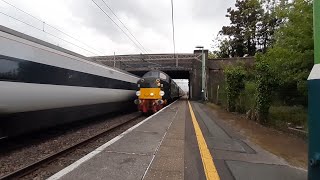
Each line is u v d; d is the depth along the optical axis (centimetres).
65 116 1375
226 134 1084
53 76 1189
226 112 2194
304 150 850
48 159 732
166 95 2602
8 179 585
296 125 1286
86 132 1334
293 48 1278
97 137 1102
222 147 823
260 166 629
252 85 1927
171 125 1216
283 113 1462
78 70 1434
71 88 1353
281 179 541
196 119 1556
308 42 1193
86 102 1580
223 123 1461
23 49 995
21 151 904
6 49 913
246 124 1445
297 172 598
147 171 534
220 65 4181
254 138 1030
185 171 560
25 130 1077
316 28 284
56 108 1264
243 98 2073
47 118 1211
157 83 2253
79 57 1480
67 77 1314
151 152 684
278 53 1381
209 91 4094
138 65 4619
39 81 1087
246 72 2252
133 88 2602
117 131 1308
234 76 2194
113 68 2081
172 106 2620
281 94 1673
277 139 1025
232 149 802
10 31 961
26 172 635
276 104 1684
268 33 4512
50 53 1168
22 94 994
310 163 285
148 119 1401
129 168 546
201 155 702
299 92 1528
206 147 801
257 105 1530
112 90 1995
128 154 654
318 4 281
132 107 2736
